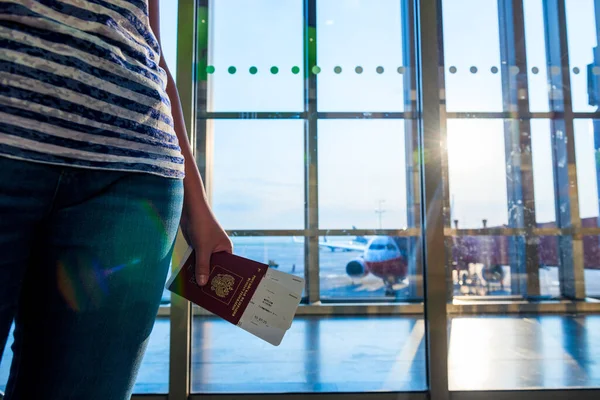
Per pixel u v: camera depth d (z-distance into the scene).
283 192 4.15
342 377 2.15
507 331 3.51
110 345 0.42
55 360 0.40
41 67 0.36
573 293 4.54
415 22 2.13
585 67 4.66
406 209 4.12
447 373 1.90
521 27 4.55
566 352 2.74
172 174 0.48
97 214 0.40
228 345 2.58
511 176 4.56
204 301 0.57
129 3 0.45
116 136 0.41
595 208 4.76
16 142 0.34
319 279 4.23
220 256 0.58
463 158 4.45
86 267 0.40
